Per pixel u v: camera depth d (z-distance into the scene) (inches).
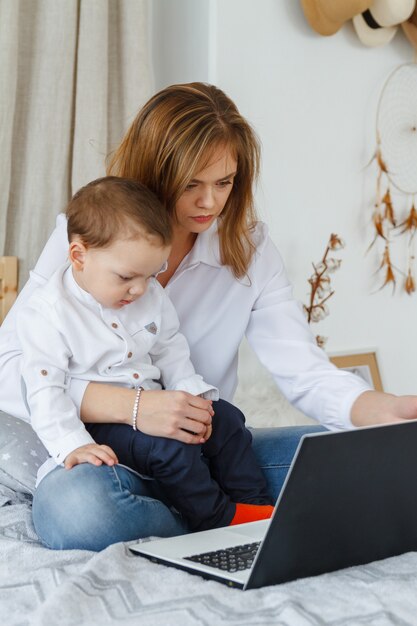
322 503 44.2
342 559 46.4
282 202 118.5
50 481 54.8
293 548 43.8
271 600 41.3
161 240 59.2
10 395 62.1
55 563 49.6
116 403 58.4
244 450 64.9
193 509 58.6
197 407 58.1
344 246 124.6
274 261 72.2
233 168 61.9
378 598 41.2
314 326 123.8
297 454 42.0
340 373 66.1
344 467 44.4
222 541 51.9
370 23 122.6
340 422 63.7
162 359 65.3
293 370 68.1
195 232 65.7
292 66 118.1
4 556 51.0
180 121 60.4
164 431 57.1
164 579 45.0
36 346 59.2
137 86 105.3
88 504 52.6
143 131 62.2
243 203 67.0
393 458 47.0
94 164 102.7
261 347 71.0
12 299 98.3
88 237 59.1
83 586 42.8
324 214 123.9
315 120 121.6
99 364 61.4
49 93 100.4
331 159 124.2
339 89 124.3
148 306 64.0
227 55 110.9
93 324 61.1
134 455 58.4
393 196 132.6
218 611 40.3
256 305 71.6
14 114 100.2
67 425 56.7
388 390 133.6
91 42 101.9
